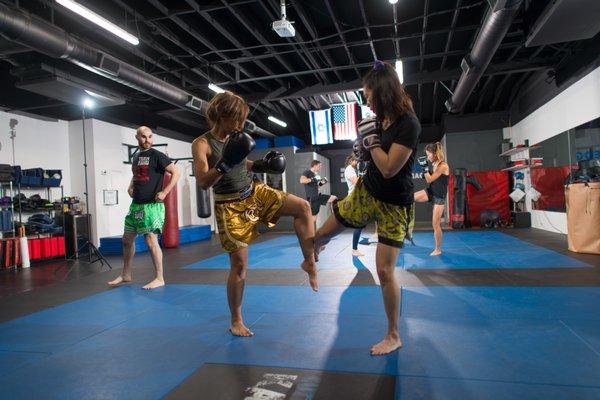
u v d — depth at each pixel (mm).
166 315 2756
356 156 2047
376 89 1826
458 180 8773
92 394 1628
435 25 6332
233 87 8734
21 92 6816
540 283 3225
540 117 7918
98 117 7949
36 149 6930
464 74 6746
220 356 1968
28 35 4340
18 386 1725
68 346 2209
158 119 9758
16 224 6141
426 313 2535
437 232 4867
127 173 8281
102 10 5016
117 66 5730
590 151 5859
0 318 2869
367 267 4262
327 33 6438
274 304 2916
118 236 7395
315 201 6215
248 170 2299
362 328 2303
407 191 1908
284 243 7238
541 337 2037
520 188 8859
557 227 7148
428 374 1680
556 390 1497
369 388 1579
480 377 1631
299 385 1627
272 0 4910
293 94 8688
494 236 6840
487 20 4855
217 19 5402
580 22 4648
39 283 4375
